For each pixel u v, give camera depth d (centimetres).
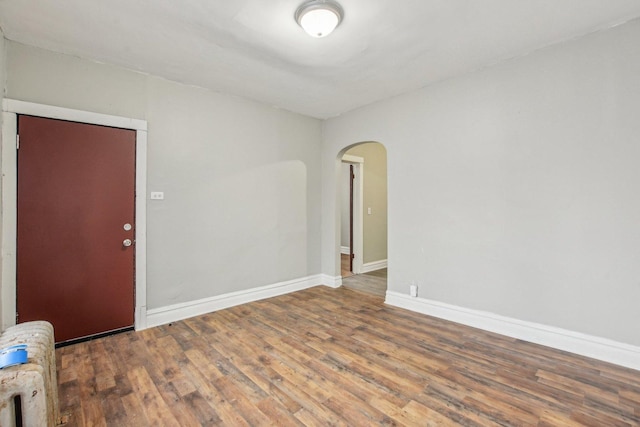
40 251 254
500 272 287
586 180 242
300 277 440
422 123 342
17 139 244
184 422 171
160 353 249
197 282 338
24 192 247
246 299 379
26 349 150
